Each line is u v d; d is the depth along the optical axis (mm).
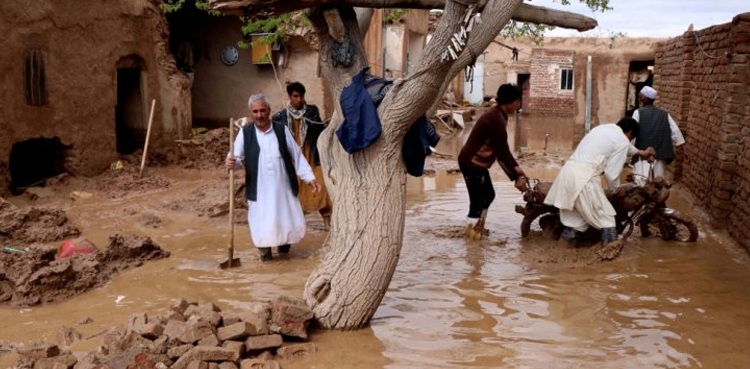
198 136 14383
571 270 6777
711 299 5902
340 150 5336
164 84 13906
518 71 37750
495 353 4746
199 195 9969
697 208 9766
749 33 8102
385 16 12352
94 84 11820
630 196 7629
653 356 4703
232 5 4773
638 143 9453
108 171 12023
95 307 5703
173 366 4184
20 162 11727
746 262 7043
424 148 5309
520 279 6477
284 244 7105
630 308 5676
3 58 9891
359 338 5012
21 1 10219
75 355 4586
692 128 10898
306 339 4887
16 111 10164
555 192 7625
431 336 5066
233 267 6836
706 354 4742
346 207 5199
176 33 17984
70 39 11234
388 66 25109
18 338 5039
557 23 5570
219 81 17938
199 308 4879
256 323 4695
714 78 9406
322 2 4871
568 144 20156
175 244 7730
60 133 11062
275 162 6930
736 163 8234
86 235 8125
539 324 5320
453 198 10742
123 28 12555
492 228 8672
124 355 4168
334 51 5238
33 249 6391
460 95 36031
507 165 7918
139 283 6316
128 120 13477
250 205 7012
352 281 5086
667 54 13320
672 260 7105
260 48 17141
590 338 5035
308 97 17094
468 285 6293
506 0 5008
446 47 4816
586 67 18828
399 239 5191
